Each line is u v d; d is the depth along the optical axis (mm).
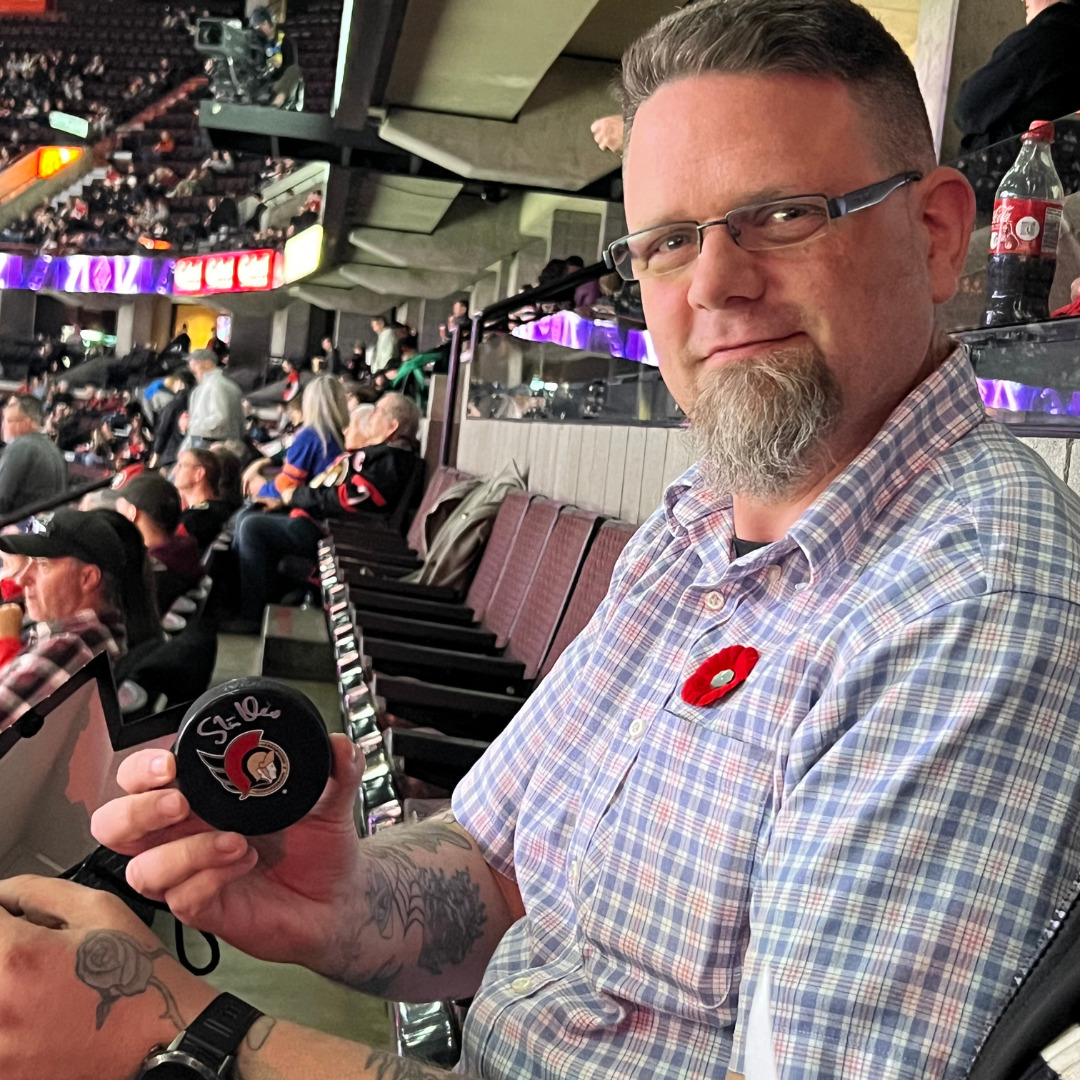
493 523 4266
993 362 1832
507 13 6277
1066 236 1963
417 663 2727
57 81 27938
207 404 8469
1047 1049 573
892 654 806
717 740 928
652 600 1092
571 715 1110
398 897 1123
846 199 932
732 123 947
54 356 26984
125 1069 822
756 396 944
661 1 7160
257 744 898
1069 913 661
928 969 715
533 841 1100
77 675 987
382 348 15266
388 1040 2102
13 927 824
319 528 6027
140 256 26703
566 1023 968
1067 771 735
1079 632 760
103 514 2613
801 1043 733
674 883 925
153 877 914
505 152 8398
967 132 3193
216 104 8070
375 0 5602
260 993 2223
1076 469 1520
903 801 749
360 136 8211
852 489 931
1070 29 2941
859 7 965
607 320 3824
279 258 23234
